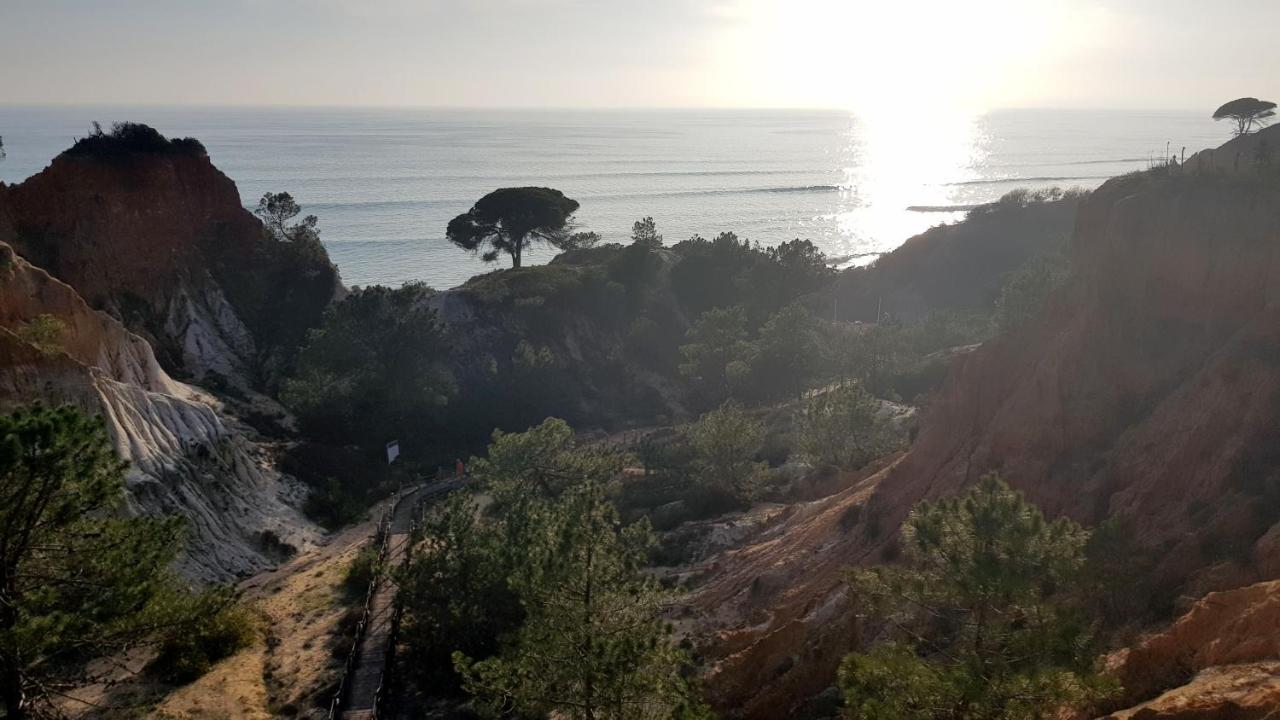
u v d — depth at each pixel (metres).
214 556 47.47
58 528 23.58
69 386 46.56
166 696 32.75
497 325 90.00
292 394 69.25
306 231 94.81
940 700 17.02
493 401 82.12
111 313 73.44
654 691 23.72
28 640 20.81
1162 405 27.91
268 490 56.06
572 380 89.06
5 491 22.36
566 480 55.06
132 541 25.42
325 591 44.56
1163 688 17.61
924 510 21.25
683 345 88.81
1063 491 29.36
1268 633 16.62
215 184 87.44
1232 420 25.20
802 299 101.00
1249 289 27.98
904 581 19.86
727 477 53.94
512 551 34.44
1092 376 30.92
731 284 103.69
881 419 55.34
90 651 26.97
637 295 99.88
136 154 81.25
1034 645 17.45
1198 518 23.80
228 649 36.84
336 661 35.91
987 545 18.83
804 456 56.41
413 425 74.69
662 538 47.94
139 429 49.41
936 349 86.31
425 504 59.84
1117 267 31.34
